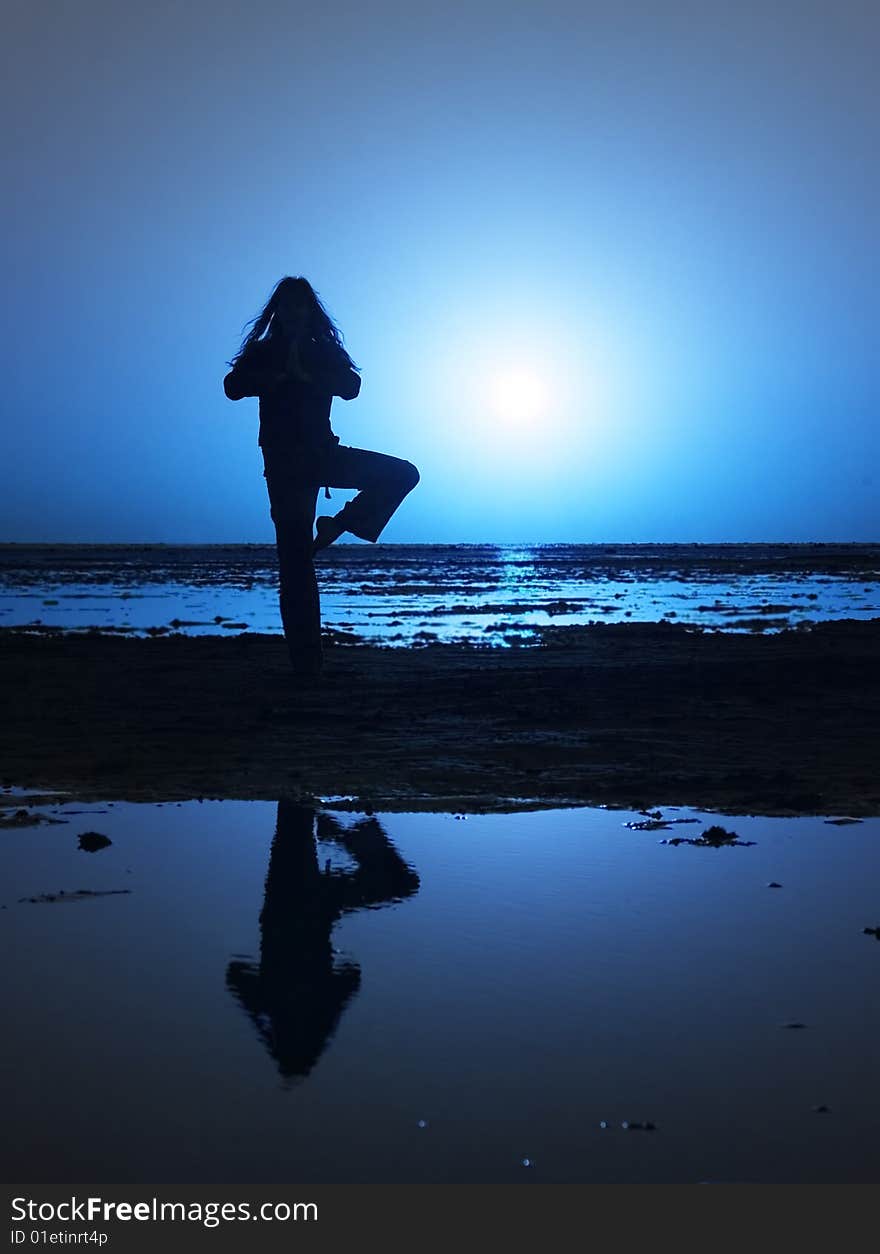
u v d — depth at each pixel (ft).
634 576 241.14
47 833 27.32
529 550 652.89
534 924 19.80
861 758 38.34
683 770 36.14
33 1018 15.47
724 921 20.04
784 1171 11.68
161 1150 12.00
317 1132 12.35
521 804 30.94
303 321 54.75
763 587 189.88
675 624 106.42
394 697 53.93
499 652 76.79
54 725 45.98
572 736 42.80
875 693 55.36
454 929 19.53
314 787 33.45
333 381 55.57
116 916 20.34
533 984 16.78
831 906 21.03
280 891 21.98
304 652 60.03
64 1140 12.21
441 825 28.30
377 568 298.56
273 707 50.75
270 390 55.36
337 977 17.11
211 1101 13.04
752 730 44.32
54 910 20.68
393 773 35.65
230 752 39.60
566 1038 14.79
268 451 56.95
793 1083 13.53
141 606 138.82
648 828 27.94
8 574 263.08
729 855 25.08
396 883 22.62
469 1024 15.28
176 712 49.73
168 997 16.30
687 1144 12.14
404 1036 14.90
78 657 74.28
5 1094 13.20
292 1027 14.97
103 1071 13.83
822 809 30.40
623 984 16.84
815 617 116.78
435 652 76.64
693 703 51.80
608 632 95.14
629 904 21.09
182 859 24.62
